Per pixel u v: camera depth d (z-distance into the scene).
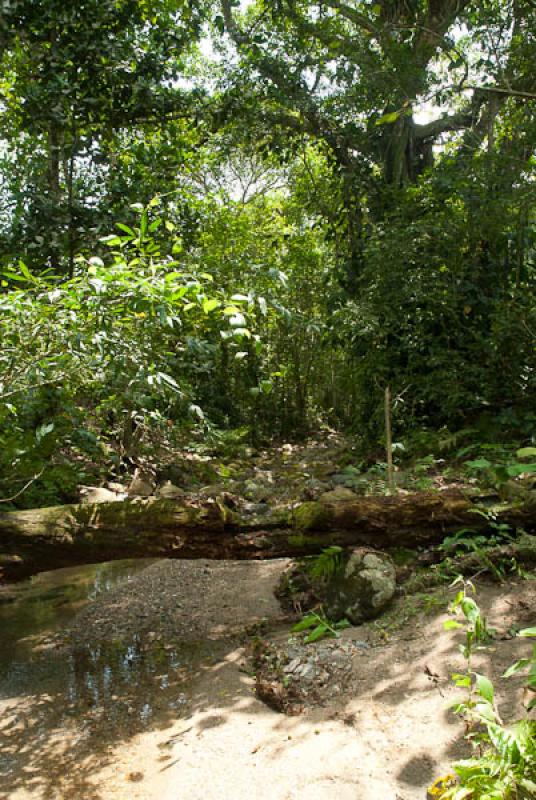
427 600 3.52
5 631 4.17
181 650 3.74
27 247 6.91
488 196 7.45
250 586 4.69
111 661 3.65
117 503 3.71
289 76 9.32
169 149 8.26
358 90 9.09
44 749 2.78
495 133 9.20
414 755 2.38
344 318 7.86
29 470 4.84
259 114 9.59
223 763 2.54
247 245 12.17
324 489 6.65
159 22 8.66
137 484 7.02
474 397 6.96
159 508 3.69
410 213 8.17
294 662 3.23
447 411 7.05
